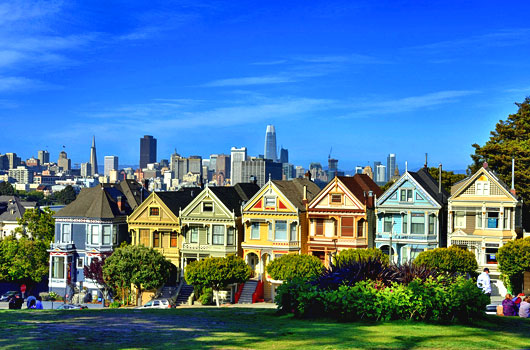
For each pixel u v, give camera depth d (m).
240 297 67.62
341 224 67.44
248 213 70.00
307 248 69.81
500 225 62.31
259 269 69.62
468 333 22.72
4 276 82.00
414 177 66.06
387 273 27.86
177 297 68.94
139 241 73.88
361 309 25.41
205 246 71.12
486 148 81.50
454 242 63.84
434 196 65.75
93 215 76.00
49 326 23.78
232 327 23.80
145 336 21.44
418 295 25.28
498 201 62.31
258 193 69.62
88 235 76.25
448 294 25.27
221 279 62.81
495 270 62.31
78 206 78.00
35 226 85.31
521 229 66.31
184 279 70.88
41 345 19.55
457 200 63.91
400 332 22.67
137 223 73.75
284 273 61.72
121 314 28.59
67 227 77.88
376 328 23.64
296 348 19.33
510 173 78.44
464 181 66.56
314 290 26.86
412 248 64.94
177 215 73.44
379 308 25.27
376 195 72.12
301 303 26.66
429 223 64.75
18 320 25.86
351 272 28.02
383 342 20.47
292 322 25.41
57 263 76.69
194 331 22.62
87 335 21.56
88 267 71.94
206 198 71.12
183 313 28.98
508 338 21.70
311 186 79.00
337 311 26.11
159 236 73.44
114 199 79.81
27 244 82.38
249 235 70.31
